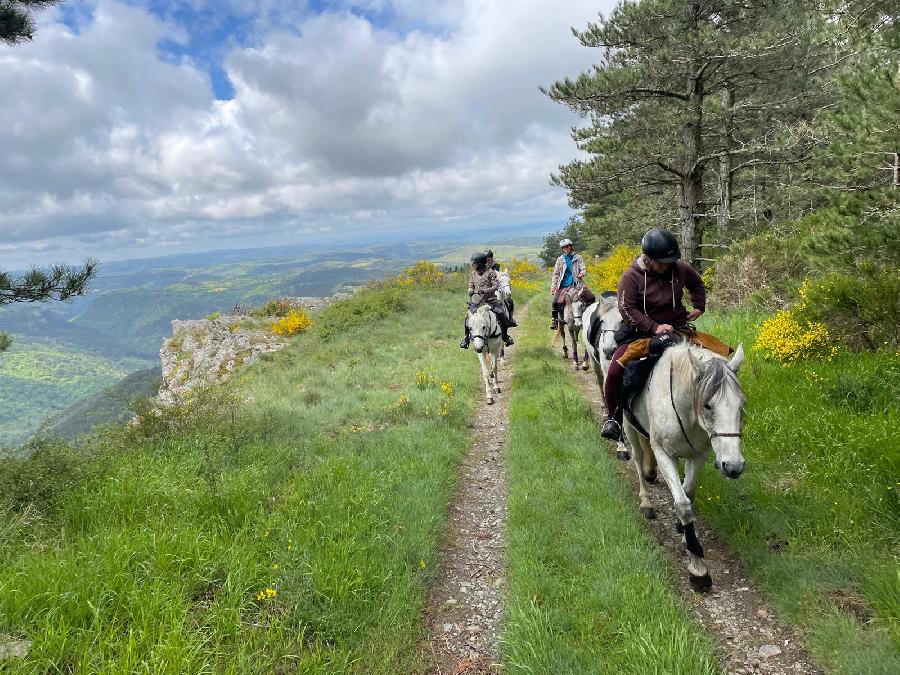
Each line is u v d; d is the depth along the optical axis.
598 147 15.25
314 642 3.62
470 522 5.75
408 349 16.20
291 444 7.51
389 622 3.86
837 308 7.44
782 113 15.63
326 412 9.73
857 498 4.41
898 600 3.30
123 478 5.51
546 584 4.16
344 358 15.80
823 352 7.41
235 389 13.09
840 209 7.80
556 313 12.43
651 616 3.57
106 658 3.20
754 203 19.48
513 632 3.64
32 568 3.80
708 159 14.67
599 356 6.29
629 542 4.51
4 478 5.21
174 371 22.56
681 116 14.66
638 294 4.73
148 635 3.31
